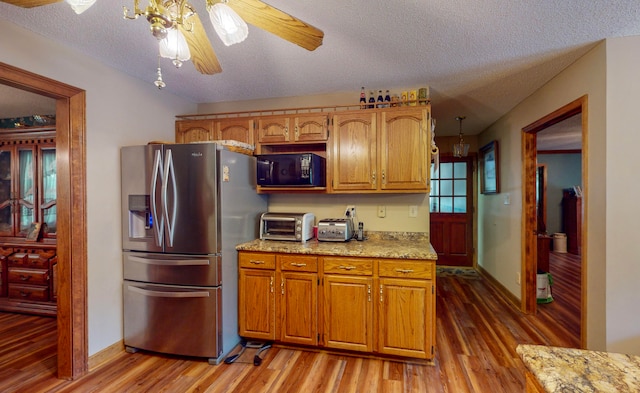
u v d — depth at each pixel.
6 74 1.81
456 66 2.47
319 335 2.42
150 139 2.85
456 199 5.21
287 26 1.35
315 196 3.12
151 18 1.13
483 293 3.94
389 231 2.95
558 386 0.70
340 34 1.99
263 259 2.53
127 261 2.51
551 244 6.90
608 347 2.06
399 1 1.66
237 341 2.59
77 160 2.18
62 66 2.10
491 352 2.46
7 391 2.02
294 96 3.23
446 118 4.04
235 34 1.27
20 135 3.40
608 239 2.05
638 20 1.82
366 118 2.70
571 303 3.59
